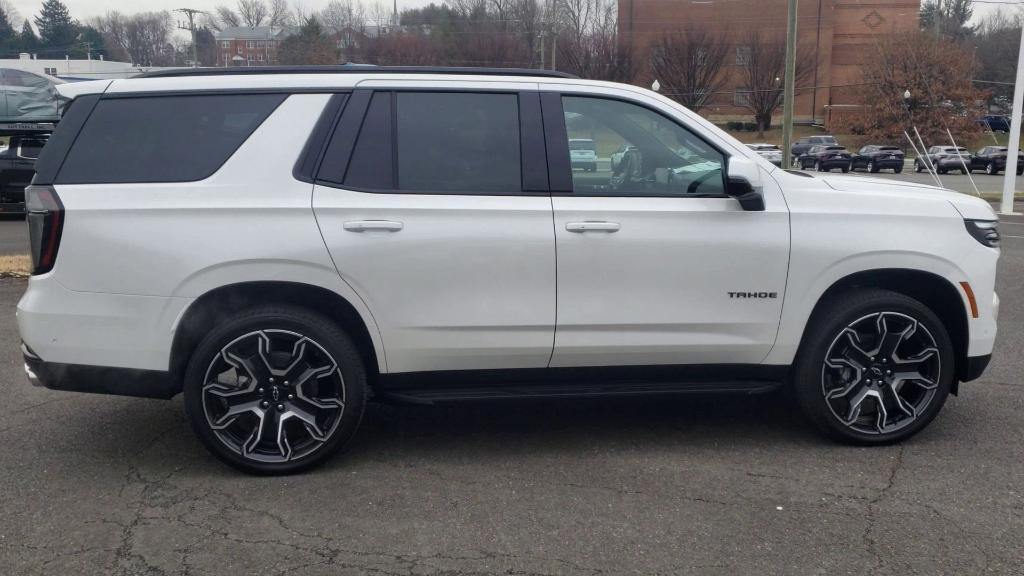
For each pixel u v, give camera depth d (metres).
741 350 4.36
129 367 3.99
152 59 86.00
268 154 4.04
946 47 54.75
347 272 4.02
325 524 3.63
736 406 5.27
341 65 4.29
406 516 3.70
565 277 4.16
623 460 4.36
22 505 3.81
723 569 3.25
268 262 3.95
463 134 4.20
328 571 3.24
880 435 4.48
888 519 3.66
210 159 4.03
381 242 4.02
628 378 4.41
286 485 4.04
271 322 3.99
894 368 4.46
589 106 4.32
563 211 4.14
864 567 3.27
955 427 4.82
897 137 54.97
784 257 4.28
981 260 4.47
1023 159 42.12
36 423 4.91
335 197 4.03
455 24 56.62
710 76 57.66
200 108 4.09
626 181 4.29
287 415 4.07
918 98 54.22
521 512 3.74
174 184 3.98
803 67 59.56
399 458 4.40
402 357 4.16
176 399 5.39
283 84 4.14
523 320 4.16
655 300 4.23
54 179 3.99
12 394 5.44
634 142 4.32
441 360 4.20
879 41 57.97
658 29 59.66
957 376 4.63
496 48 54.41
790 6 21.42
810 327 4.45
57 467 4.25
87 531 3.56
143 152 4.03
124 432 4.77
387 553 3.38
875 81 56.22
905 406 4.48
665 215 4.21
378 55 55.34
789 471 4.19
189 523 3.63
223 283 3.95
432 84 4.23
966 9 74.38
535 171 4.19
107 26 86.56
